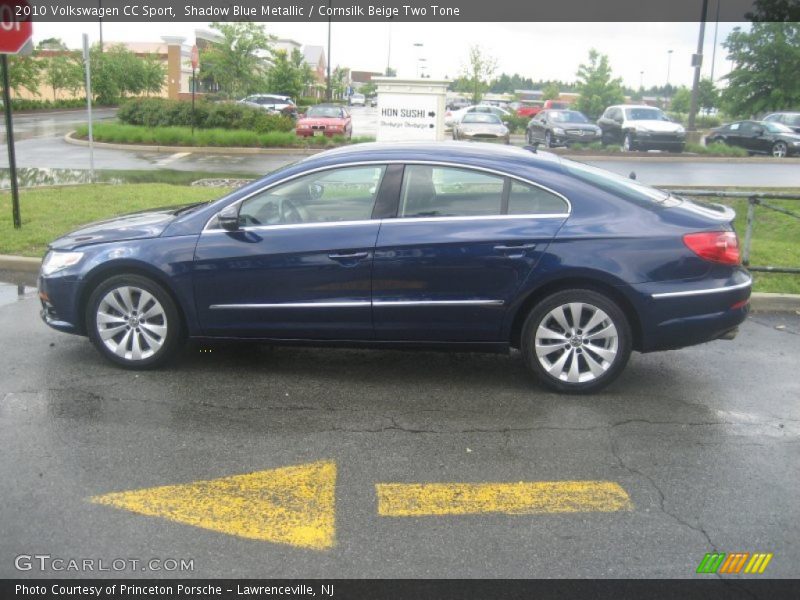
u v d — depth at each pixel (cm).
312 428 480
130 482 405
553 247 521
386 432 477
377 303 538
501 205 534
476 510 386
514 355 635
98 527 363
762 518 384
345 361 610
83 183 1458
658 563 344
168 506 383
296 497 395
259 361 604
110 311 570
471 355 633
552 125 2798
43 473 413
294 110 3891
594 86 4841
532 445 462
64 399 516
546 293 533
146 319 567
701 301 519
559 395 545
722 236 524
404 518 377
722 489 412
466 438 471
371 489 405
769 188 1506
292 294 545
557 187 532
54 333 655
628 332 529
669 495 405
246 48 3612
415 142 586
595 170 574
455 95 5541
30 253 885
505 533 366
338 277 538
